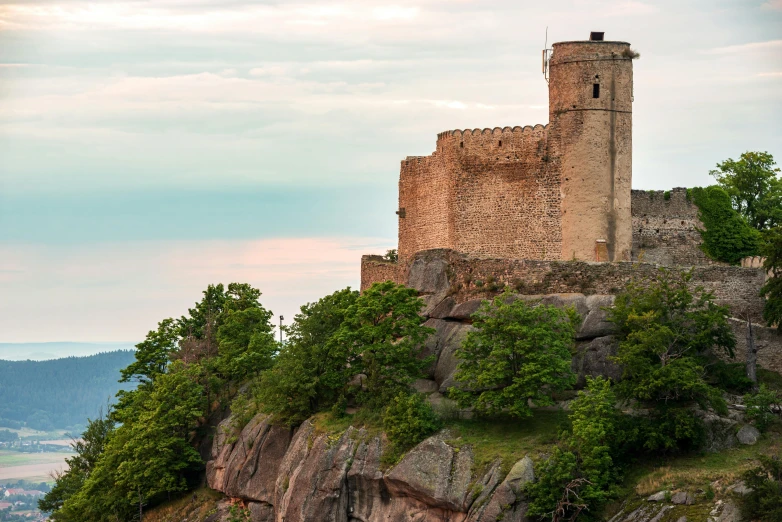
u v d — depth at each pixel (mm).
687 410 85875
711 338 92125
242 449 105750
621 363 90125
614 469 84375
